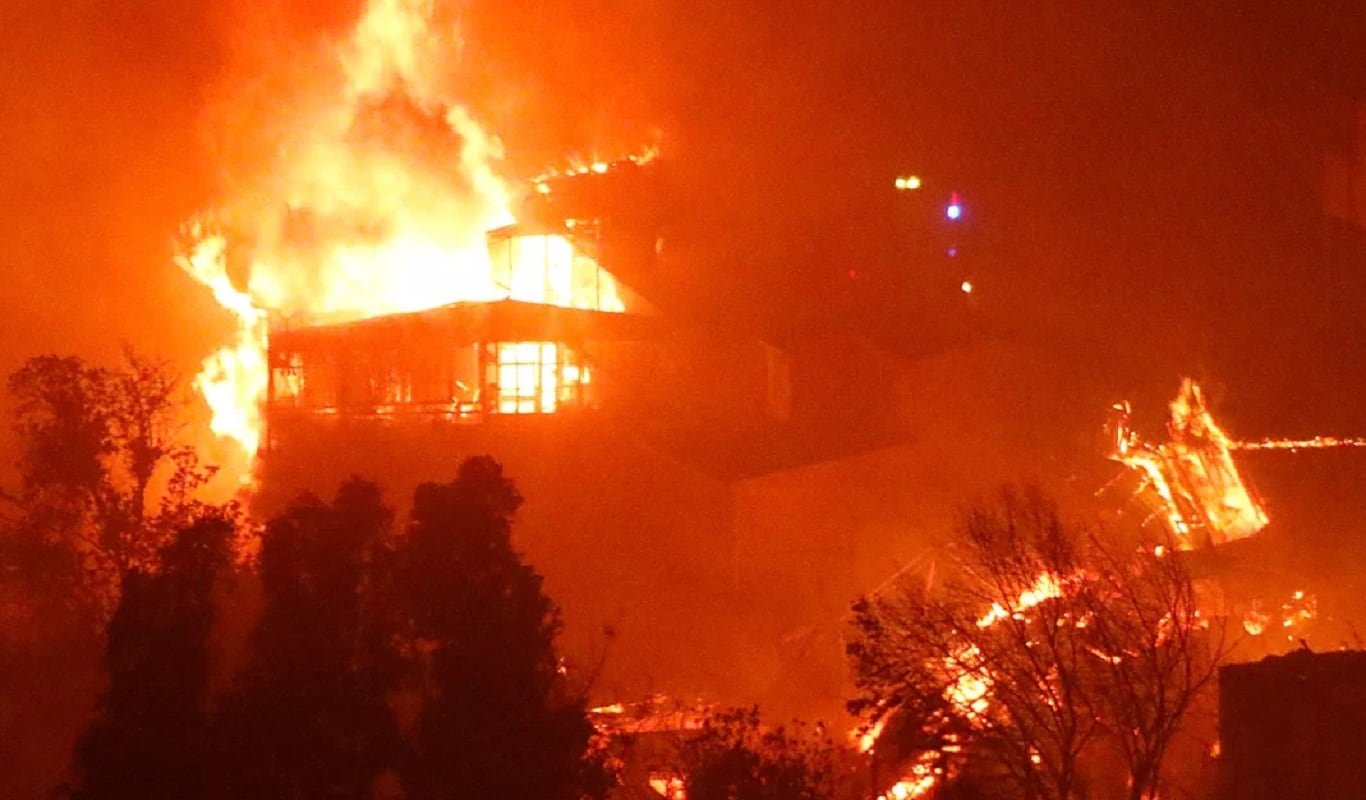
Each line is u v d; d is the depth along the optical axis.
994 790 19.77
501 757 16.55
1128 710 19.66
